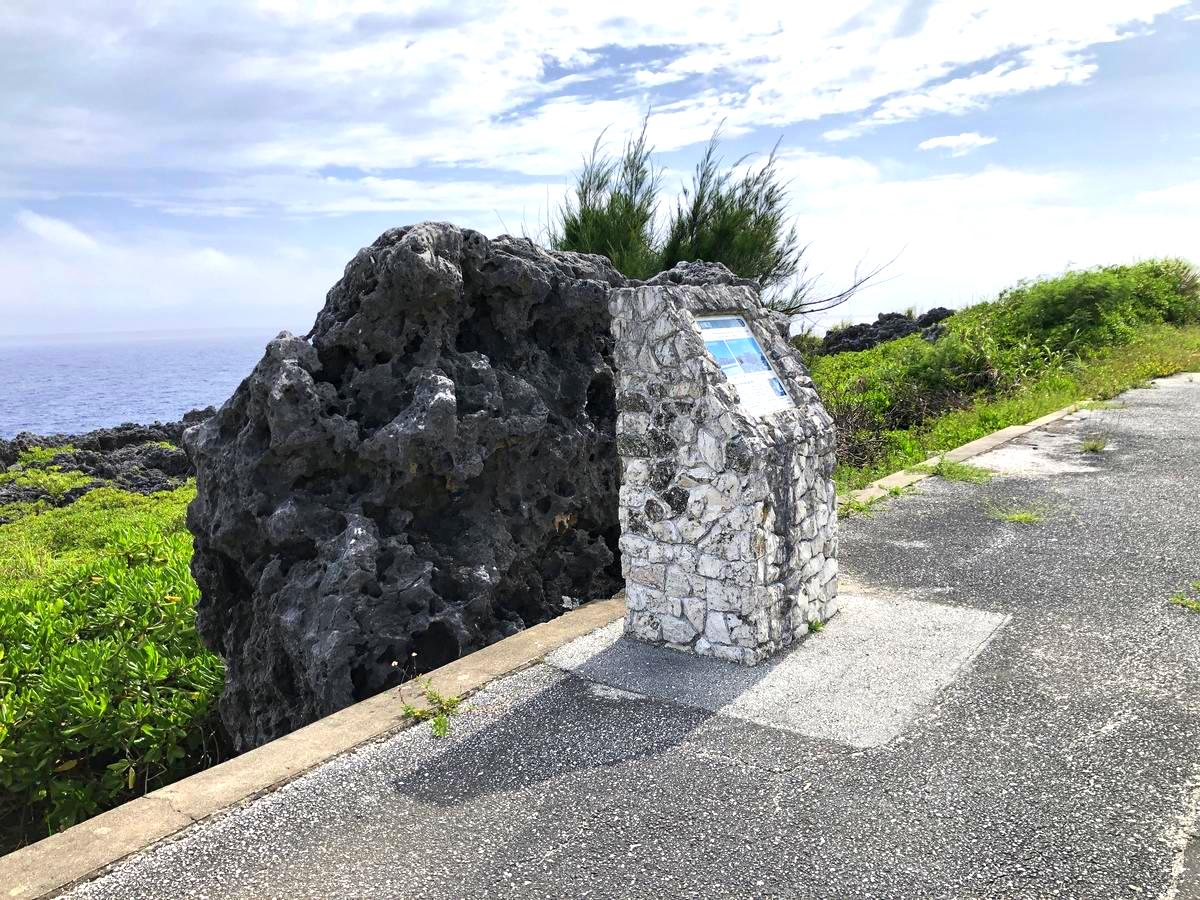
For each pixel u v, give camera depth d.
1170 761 3.30
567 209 12.05
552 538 5.90
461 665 4.52
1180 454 8.52
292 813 3.28
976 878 2.72
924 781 3.26
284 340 5.11
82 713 5.20
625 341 4.56
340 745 3.77
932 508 7.17
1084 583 5.27
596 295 5.95
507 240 5.98
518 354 5.82
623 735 3.74
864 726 3.68
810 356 16.03
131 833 3.15
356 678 4.72
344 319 5.36
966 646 4.44
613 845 3.00
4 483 17.67
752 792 3.27
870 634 4.68
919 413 13.21
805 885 2.75
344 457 5.09
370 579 4.79
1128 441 9.26
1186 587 5.08
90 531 12.05
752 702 3.96
